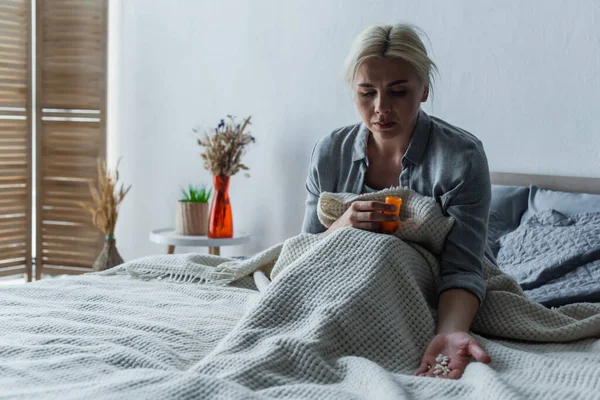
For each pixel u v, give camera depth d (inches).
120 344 63.5
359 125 83.7
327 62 155.0
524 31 132.6
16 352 61.2
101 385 49.6
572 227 106.4
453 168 74.9
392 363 61.3
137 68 178.9
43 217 184.9
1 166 177.3
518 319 70.7
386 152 80.0
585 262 99.3
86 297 83.4
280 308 63.9
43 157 183.6
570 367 55.9
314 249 69.3
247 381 52.9
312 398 49.5
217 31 168.2
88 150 179.9
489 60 136.0
